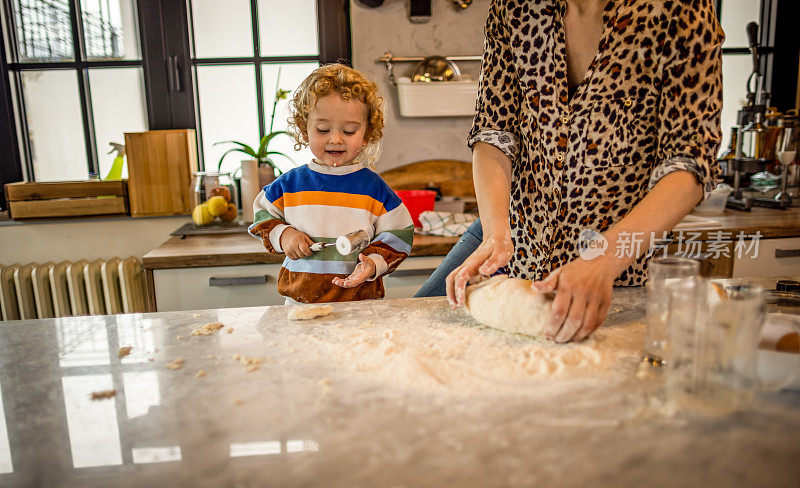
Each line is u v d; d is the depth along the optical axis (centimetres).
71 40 207
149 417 54
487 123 103
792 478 42
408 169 216
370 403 56
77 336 78
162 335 78
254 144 222
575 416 52
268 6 210
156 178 203
